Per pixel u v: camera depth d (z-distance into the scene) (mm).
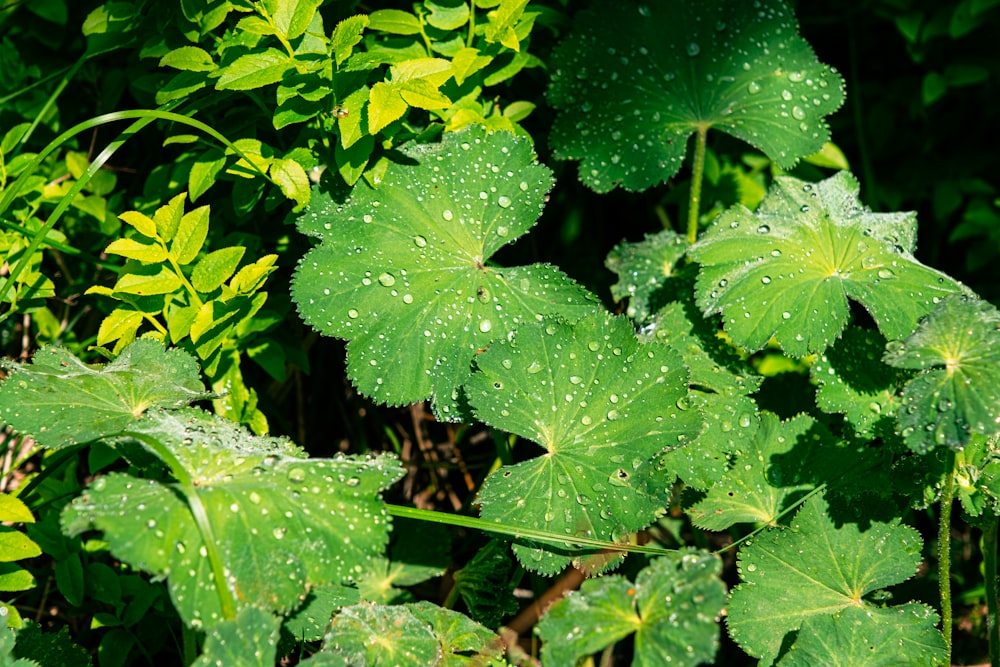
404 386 811
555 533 786
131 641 819
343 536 761
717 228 838
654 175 866
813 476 822
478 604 827
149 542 741
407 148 834
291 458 779
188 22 818
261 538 754
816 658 787
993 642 817
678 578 751
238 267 835
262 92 827
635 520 790
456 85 843
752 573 804
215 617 743
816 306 816
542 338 812
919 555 803
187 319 812
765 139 866
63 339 866
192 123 804
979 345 772
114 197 867
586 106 871
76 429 777
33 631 793
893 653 790
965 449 807
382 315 816
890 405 821
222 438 784
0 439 859
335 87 813
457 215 831
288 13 803
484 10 854
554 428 805
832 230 834
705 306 823
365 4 864
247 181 824
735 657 868
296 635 788
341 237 822
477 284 826
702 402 828
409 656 785
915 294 817
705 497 825
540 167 837
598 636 749
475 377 806
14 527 831
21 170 838
